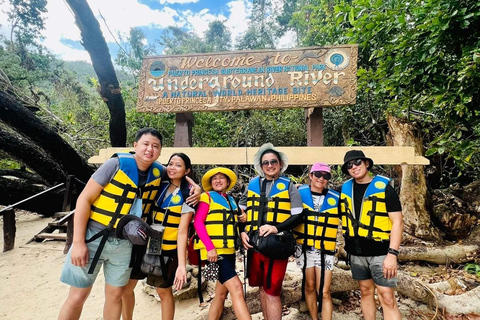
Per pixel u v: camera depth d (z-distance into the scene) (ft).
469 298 9.12
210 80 11.58
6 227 16.12
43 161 21.33
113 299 6.93
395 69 10.42
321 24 20.90
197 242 7.77
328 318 7.78
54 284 12.42
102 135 28.84
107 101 17.80
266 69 11.34
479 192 14.93
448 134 9.82
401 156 10.35
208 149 11.07
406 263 12.64
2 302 11.12
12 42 50.93
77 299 6.61
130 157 6.90
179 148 11.18
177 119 12.03
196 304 10.11
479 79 7.84
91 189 6.49
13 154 20.25
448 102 9.18
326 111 22.22
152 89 11.81
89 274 6.53
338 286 9.59
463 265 12.12
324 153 10.53
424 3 9.65
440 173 17.22
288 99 11.15
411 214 13.70
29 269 13.82
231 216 7.74
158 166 7.51
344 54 11.06
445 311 9.04
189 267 11.15
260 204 7.77
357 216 7.63
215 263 7.29
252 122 23.43
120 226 6.37
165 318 7.65
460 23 7.77
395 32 10.96
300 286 9.60
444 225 13.92
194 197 7.40
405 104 11.66
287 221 7.45
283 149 10.69
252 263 7.81
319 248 7.99
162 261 7.20
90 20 14.60
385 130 21.52
